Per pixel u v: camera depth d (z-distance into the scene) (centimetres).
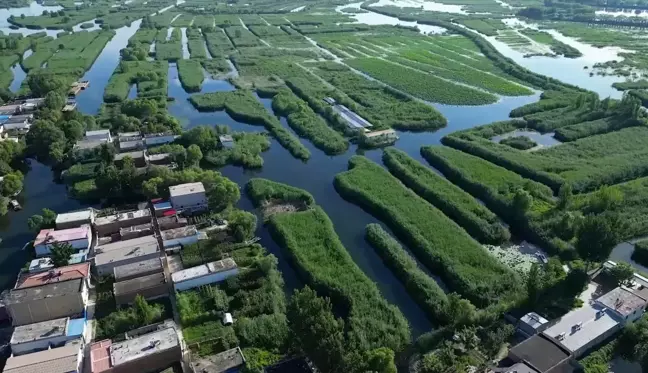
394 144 18262
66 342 9069
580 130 18412
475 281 10744
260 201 14025
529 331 9188
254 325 9512
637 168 15450
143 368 8606
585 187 14550
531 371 7975
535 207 13450
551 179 14775
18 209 14025
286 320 9638
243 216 12469
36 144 16912
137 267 10856
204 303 10175
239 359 8719
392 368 8162
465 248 11856
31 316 9575
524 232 12738
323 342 8062
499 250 12119
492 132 18738
